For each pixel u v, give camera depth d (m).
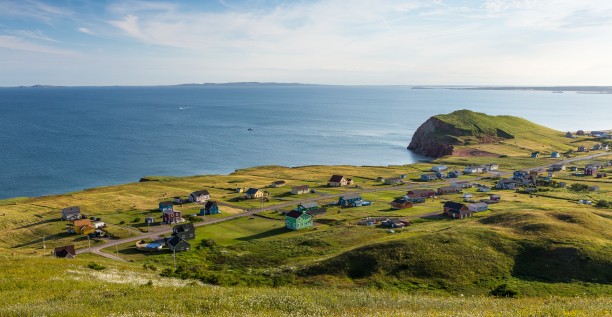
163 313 23.69
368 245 69.38
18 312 22.88
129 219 114.19
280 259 75.81
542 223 73.88
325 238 87.56
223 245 89.88
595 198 131.00
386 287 54.81
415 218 110.31
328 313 26.38
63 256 80.31
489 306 31.27
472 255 63.19
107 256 84.06
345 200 129.50
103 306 25.30
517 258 63.09
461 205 112.25
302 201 136.62
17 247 93.19
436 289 54.56
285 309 26.97
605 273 57.59
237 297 29.19
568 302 33.56
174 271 62.81
